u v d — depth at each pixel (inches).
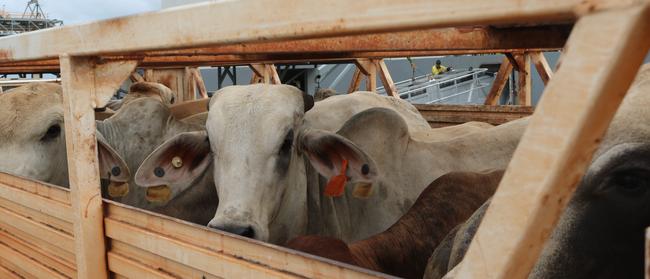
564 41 107.7
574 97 34.4
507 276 37.9
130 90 216.8
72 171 78.0
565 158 35.0
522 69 234.4
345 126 145.7
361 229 149.3
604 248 59.5
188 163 133.2
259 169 124.0
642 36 32.7
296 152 137.0
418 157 150.6
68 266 85.9
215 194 154.3
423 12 40.3
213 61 195.6
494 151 150.6
